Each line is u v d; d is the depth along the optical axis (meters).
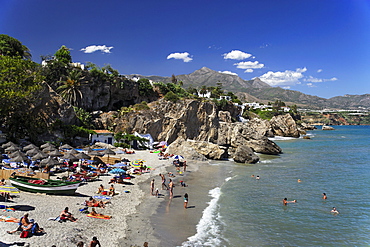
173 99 84.75
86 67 82.12
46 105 55.25
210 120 85.69
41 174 28.94
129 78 98.19
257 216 25.55
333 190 35.47
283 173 46.31
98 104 80.25
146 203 27.20
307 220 24.94
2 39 66.94
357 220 25.12
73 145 55.44
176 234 20.48
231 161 59.38
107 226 20.28
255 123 135.50
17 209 20.77
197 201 29.36
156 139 76.44
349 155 70.69
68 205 23.28
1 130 46.75
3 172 27.89
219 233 21.28
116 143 63.34
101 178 35.16
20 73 47.06
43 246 15.66
